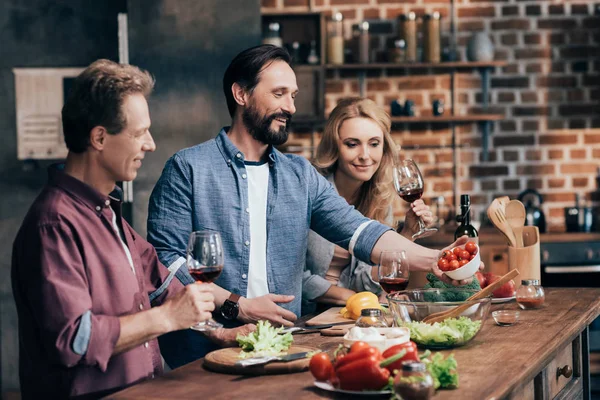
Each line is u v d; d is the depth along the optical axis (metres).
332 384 1.62
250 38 4.52
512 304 2.66
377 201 3.03
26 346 1.79
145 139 1.85
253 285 2.52
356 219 2.60
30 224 1.75
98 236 1.82
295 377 1.75
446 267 2.29
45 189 1.82
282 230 2.56
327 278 2.94
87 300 1.72
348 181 3.01
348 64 5.22
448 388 1.62
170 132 4.50
